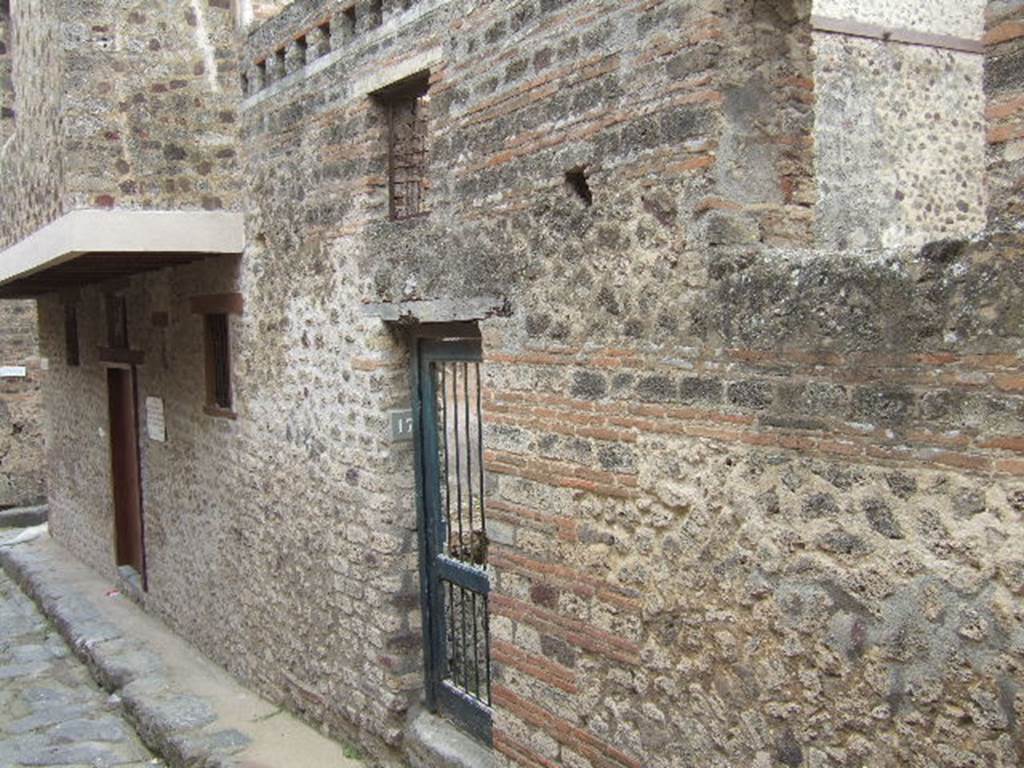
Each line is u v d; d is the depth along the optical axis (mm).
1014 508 2924
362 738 6309
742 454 3709
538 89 4551
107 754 7117
